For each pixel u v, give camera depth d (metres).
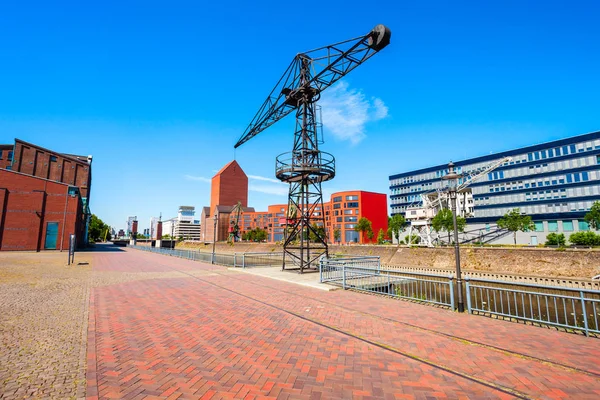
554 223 54.94
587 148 53.09
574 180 54.00
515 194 61.00
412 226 49.91
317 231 21.08
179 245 98.38
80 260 28.94
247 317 8.29
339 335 6.80
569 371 5.02
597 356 5.65
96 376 4.73
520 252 30.64
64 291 12.18
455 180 9.91
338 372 4.93
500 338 6.62
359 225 81.38
